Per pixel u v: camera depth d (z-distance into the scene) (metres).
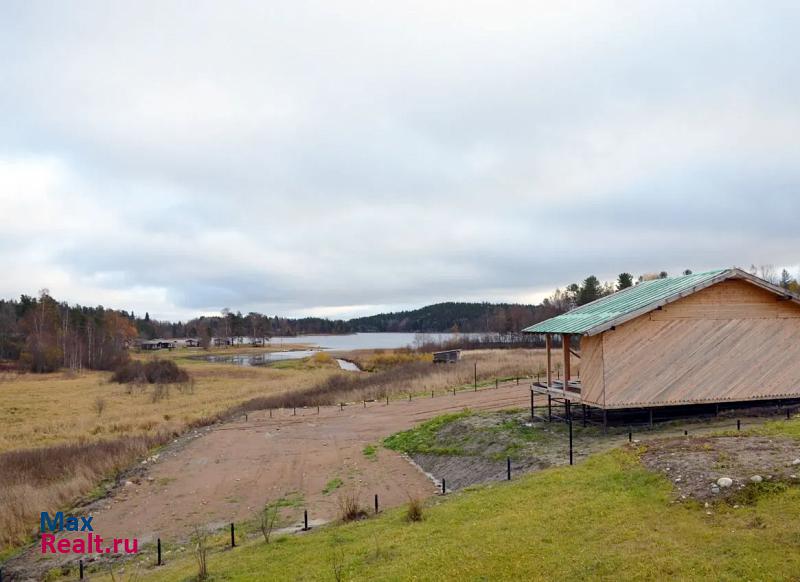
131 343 154.75
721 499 10.03
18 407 45.25
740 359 19.70
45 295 105.25
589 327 18.83
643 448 13.95
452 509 12.59
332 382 54.44
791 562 7.59
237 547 13.63
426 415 32.16
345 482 21.36
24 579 14.62
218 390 57.34
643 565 8.17
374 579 9.07
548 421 22.84
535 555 9.15
